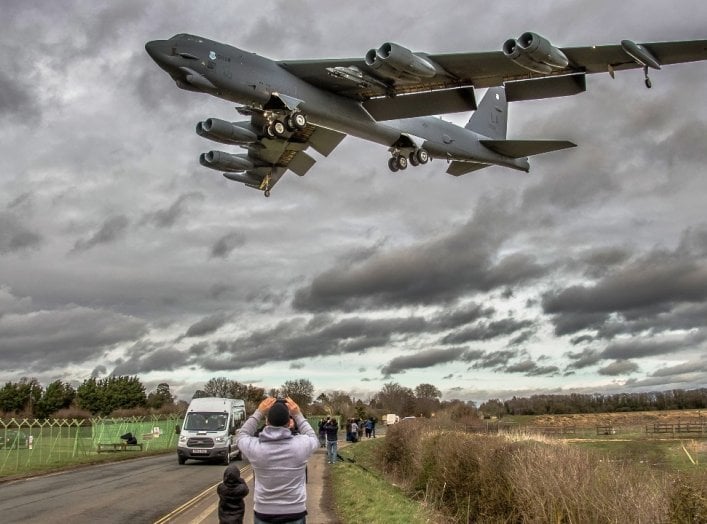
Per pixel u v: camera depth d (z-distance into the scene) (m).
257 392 78.75
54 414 70.19
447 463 13.48
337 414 61.94
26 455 24.84
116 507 10.97
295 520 4.48
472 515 11.91
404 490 16.42
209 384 79.38
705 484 7.31
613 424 50.06
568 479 9.22
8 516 10.02
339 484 14.82
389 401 86.75
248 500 12.02
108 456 24.98
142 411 72.81
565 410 68.88
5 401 70.81
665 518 7.35
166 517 9.90
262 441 4.50
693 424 42.25
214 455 20.72
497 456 11.47
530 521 9.49
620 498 8.41
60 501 11.77
